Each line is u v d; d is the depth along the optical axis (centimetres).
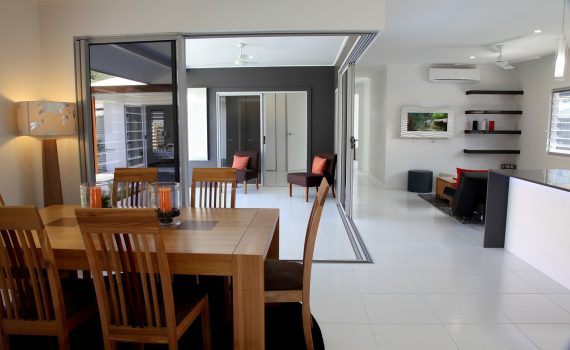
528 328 267
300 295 229
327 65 828
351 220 571
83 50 394
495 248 439
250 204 688
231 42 598
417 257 409
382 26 373
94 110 407
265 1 375
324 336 257
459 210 545
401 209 645
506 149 820
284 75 841
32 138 396
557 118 696
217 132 866
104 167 416
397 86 812
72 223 252
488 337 256
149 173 329
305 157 930
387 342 250
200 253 196
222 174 322
